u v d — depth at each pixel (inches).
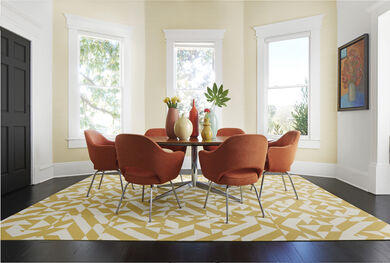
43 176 148.2
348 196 117.2
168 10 190.7
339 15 156.6
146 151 80.9
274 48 181.3
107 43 179.9
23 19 131.9
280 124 180.9
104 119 179.5
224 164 82.0
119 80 184.2
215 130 117.1
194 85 193.2
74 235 74.9
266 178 154.8
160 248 67.9
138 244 69.9
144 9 190.1
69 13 163.8
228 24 189.8
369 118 128.0
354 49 138.1
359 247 68.5
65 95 163.3
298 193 120.7
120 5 181.9
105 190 125.7
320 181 148.3
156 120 190.7
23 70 134.2
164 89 190.7
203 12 190.5
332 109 161.3
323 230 78.5
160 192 121.4
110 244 69.9
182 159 90.1
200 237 73.8
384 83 121.3
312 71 166.1
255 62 185.8
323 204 103.7
